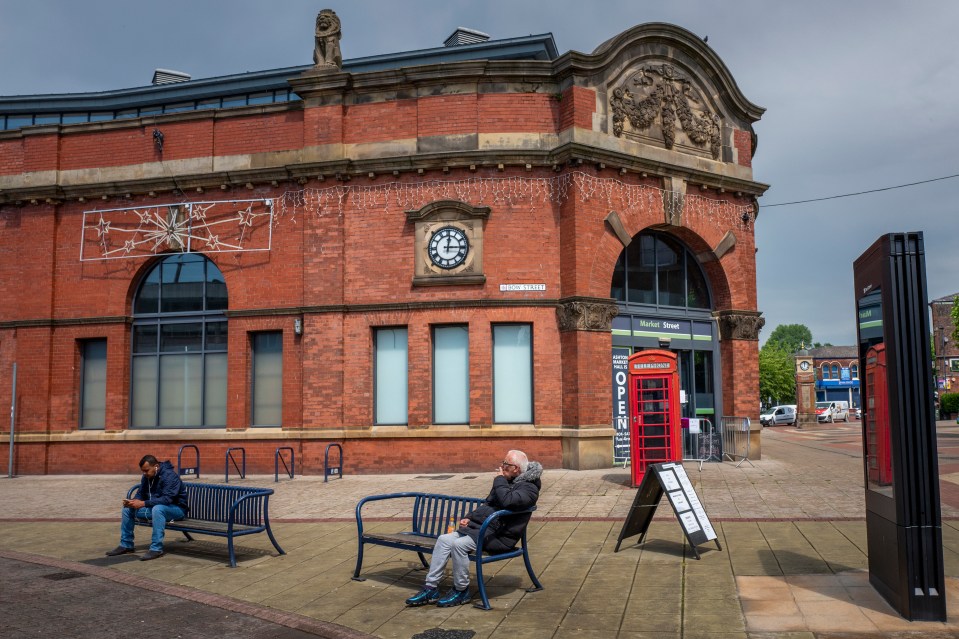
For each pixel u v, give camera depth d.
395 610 7.16
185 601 7.61
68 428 19.27
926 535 6.29
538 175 17.78
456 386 17.75
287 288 18.38
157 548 9.55
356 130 18.39
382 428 17.67
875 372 6.93
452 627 6.59
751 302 20.31
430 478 16.59
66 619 7.04
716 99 20.06
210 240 18.86
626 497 13.30
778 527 10.39
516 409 17.58
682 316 19.81
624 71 18.47
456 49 22.59
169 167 19.34
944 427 44.84
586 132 17.59
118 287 19.41
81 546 10.43
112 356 19.23
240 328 18.53
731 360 19.86
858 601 6.82
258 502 9.77
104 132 19.86
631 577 8.00
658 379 14.62
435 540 7.93
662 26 18.83
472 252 17.53
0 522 12.51
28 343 19.55
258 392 18.62
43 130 19.95
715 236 19.69
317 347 17.83
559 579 8.03
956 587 7.16
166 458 18.70
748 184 20.12
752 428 19.66
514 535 7.52
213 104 24.78
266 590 7.97
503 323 17.69
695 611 6.76
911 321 6.38
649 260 19.61
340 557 9.44
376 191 18.08
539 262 17.55
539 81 18.02
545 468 17.06
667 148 19.05
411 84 18.19
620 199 18.03
